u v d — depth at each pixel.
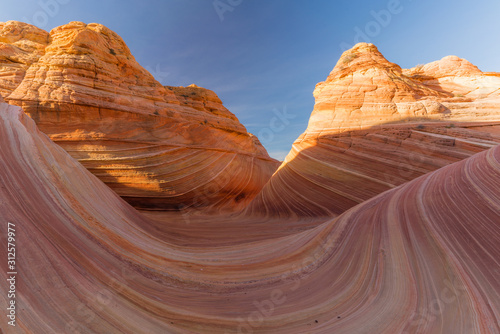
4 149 4.99
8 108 7.09
